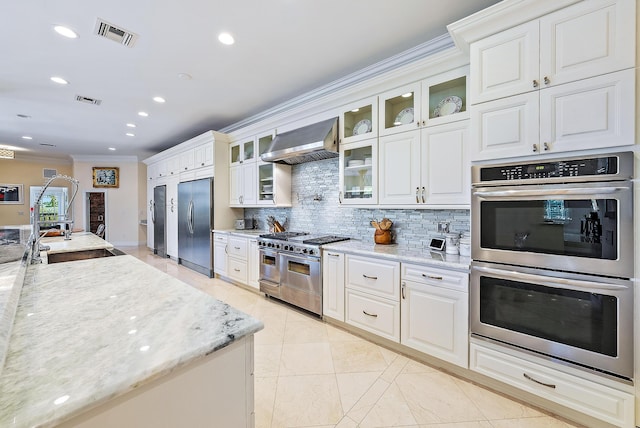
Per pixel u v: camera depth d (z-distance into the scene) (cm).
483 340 188
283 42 252
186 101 387
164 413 73
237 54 270
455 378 202
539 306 166
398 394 185
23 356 72
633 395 141
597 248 148
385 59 282
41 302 113
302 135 333
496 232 181
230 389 87
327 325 291
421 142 242
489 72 182
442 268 206
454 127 224
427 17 220
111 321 95
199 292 127
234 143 473
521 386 173
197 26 227
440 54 220
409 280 225
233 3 202
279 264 343
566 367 158
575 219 154
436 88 241
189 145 526
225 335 85
